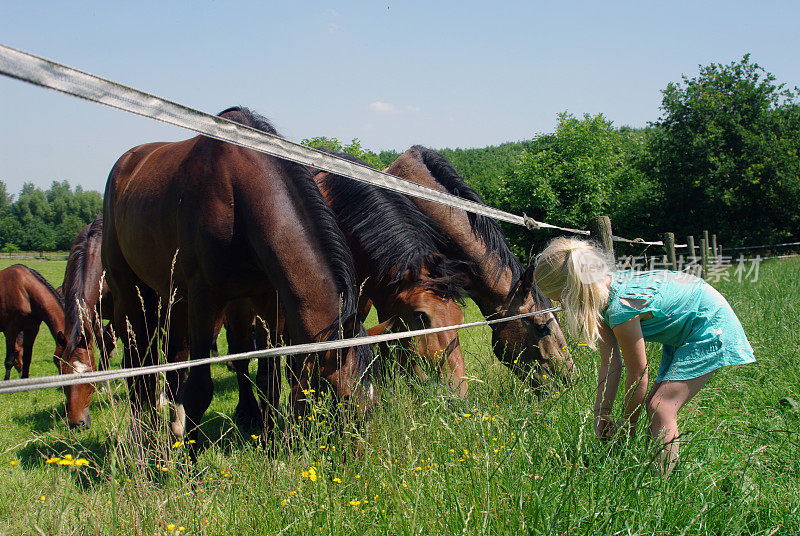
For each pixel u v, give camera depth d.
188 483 2.39
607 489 2.12
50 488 2.51
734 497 2.19
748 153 25.30
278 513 2.15
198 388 3.37
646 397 2.61
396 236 3.81
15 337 8.61
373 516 2.14
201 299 3.44
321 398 2.70
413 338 3.62
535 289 4.45
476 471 2.23
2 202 98.12
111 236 4.54
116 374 1.62
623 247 20.80
